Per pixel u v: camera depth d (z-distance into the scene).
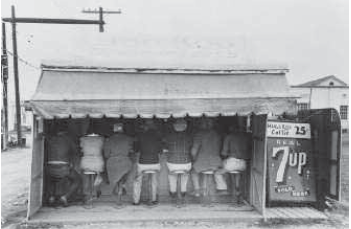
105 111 7.68
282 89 8.27
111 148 8.44
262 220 7.95
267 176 8.91
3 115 28.27
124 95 7.86
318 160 8.90
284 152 8.98
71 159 8.70
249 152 9.02
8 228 7.55
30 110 7.70
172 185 8.70
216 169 8.69
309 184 8.99
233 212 8.33
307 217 8.19
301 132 9.09
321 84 49.22
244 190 9.38
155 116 7.71
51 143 8.43
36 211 8.30
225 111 7.84
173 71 8.20
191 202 9.12
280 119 10.27
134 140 8.69
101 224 7.72
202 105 7.86
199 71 8.25
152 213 8.23
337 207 9.21
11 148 29.59
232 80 8.27
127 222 7.79
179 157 8.49
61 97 7.70
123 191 9.23
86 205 8.69
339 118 8.23
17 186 12.87
